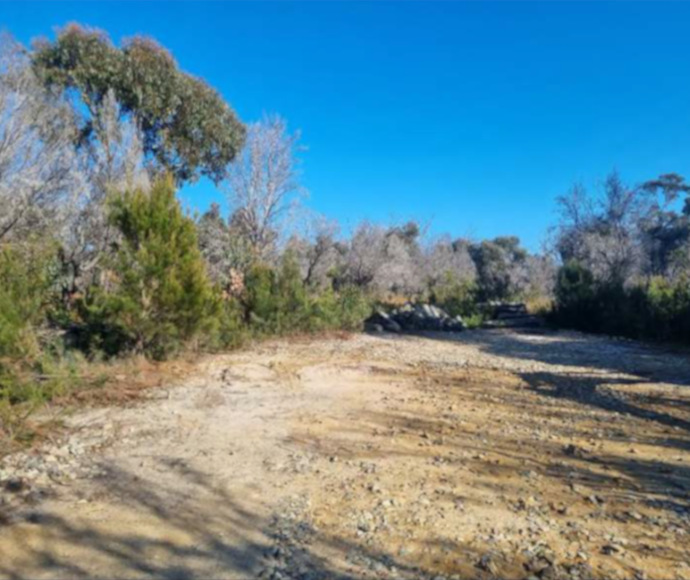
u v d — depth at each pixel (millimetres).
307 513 3324
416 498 3584
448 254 32688
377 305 18641
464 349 12578
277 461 4320
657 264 26250
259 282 12742
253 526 3146
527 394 7281
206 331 9141
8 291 5383
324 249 19344
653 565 2727
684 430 5430
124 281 7938
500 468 4215
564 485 3859
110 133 13172
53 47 17281
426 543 2945
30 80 12211
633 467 4262
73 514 3254
